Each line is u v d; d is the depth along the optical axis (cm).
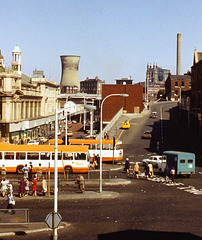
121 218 2516
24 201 3034
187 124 10588
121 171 4681
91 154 5266
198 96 9369
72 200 3070
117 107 13188
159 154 6088
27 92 8731
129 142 7419
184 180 4056
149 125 10100
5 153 4394
